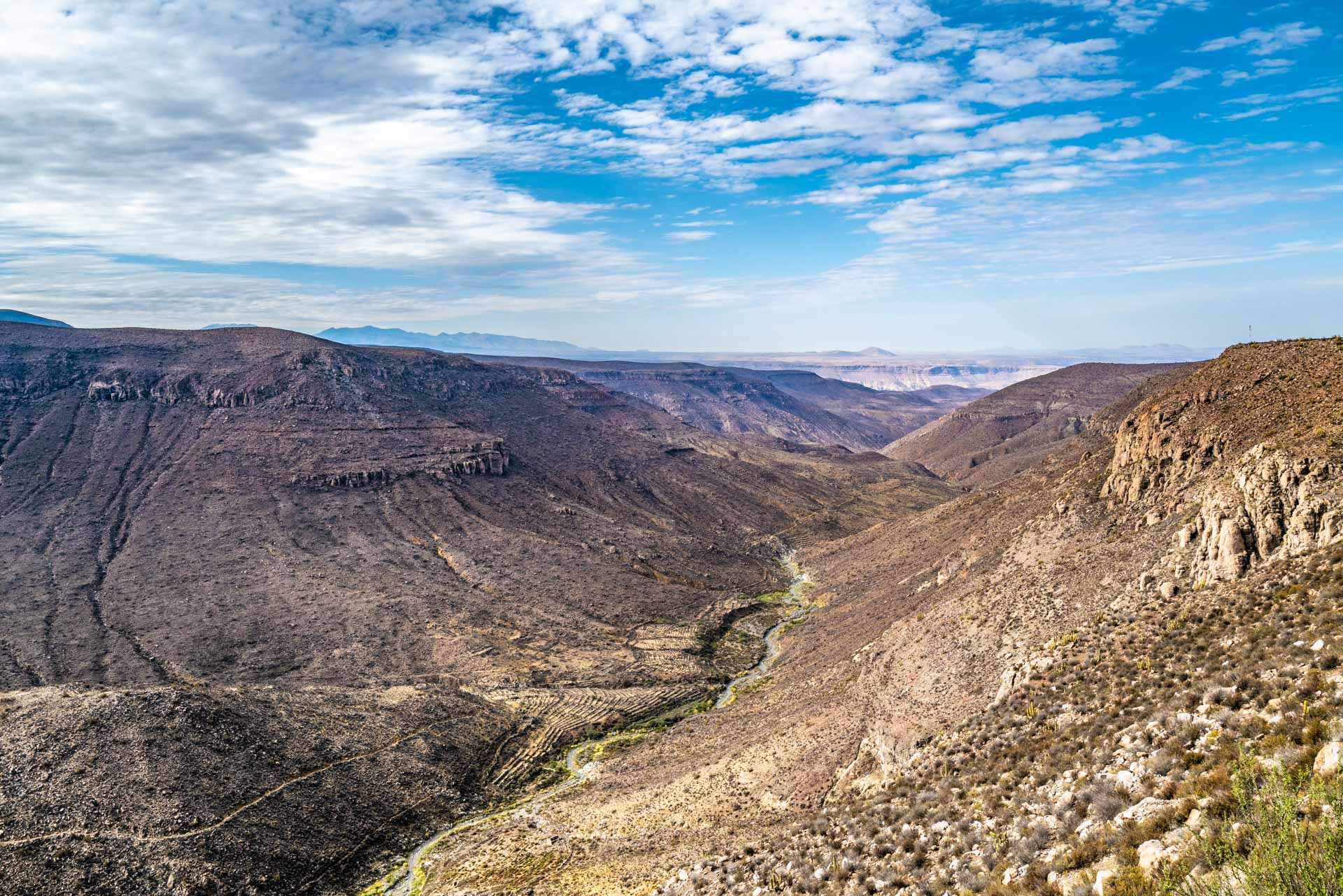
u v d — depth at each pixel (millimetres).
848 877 28344
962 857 25047
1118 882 17062
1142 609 42094
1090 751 28031
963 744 37750
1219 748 21953
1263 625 30391
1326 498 35781
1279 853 13820
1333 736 18828
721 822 49375
